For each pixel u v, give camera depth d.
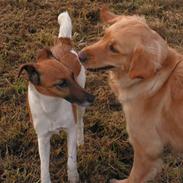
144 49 1.73
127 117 1.89
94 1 2.96
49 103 1.83
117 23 1.82
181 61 1.82
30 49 2.59
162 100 1.82
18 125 2.20
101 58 1.81
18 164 2.07
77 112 2.01
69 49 2.01
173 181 2.01
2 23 2.76
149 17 2.86
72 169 1.98
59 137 2.15
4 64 2.50
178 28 2.79
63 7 2.90
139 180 1.97
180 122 1.81
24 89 2.36
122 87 1.86
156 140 1.88
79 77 2.01
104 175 2.04
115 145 2.13
